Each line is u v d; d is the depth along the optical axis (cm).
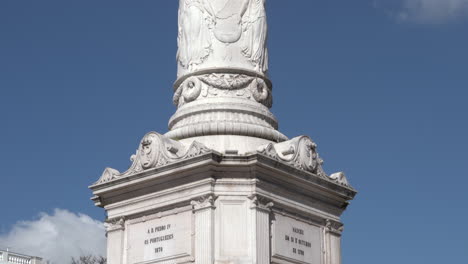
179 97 2198
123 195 2073
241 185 1938
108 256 2069
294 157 2031
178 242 1959
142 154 2052
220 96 2125
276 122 2183
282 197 2000
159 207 2006
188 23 2188
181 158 1958
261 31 2192
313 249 2058
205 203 1925
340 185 2127
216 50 2153
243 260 1892
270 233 1950
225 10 2173
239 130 2059
